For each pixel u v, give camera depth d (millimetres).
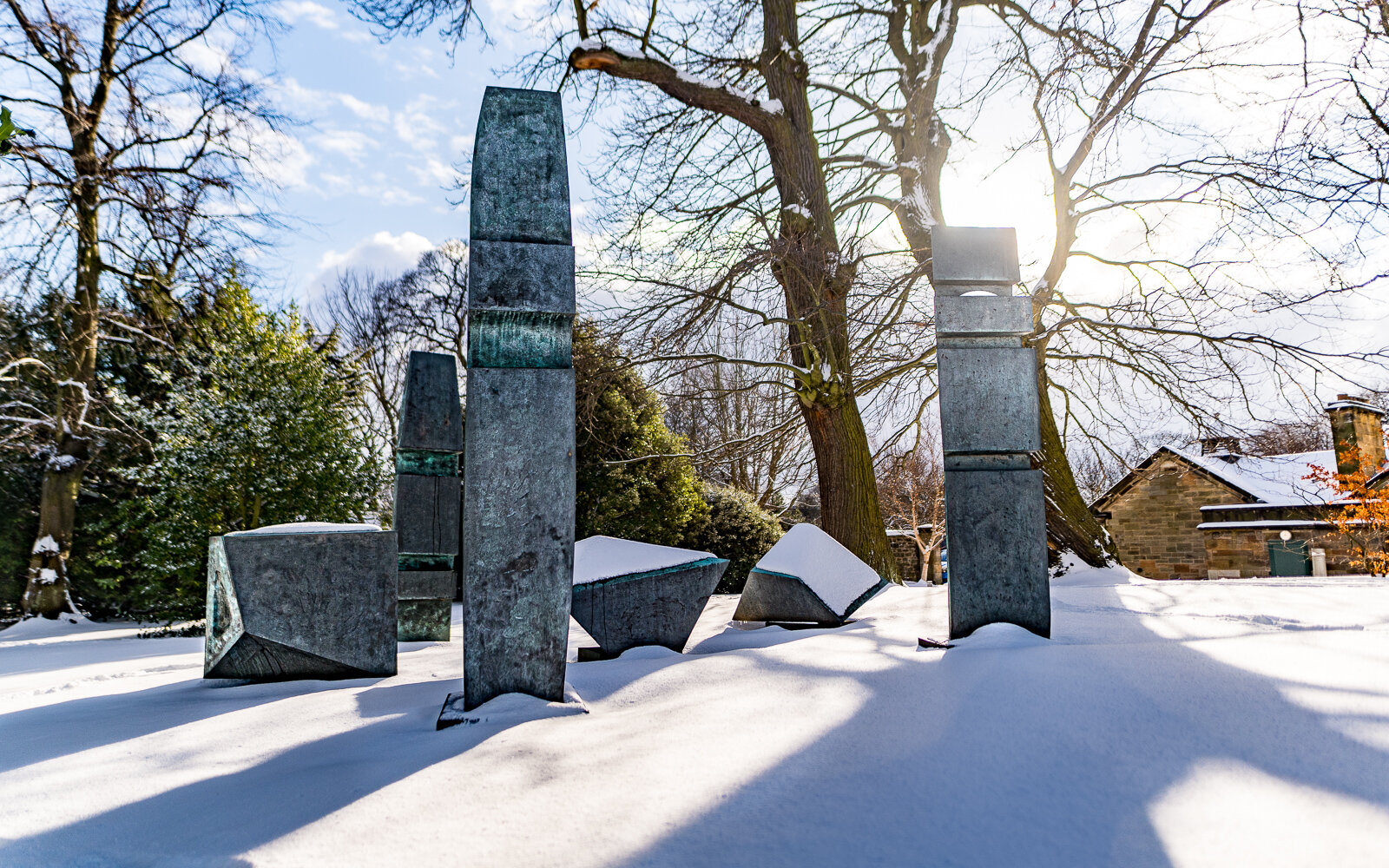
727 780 2104
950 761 2139
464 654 3250
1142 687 2619
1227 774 1933
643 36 13625
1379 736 2076
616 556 5750
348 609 4797
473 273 3410
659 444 22844
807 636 5469
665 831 1823
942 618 6090
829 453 12211
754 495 27906
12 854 1969
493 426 3363
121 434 17766
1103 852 1630
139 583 15742
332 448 13906
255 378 13773
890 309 11016
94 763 2781
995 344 4383
